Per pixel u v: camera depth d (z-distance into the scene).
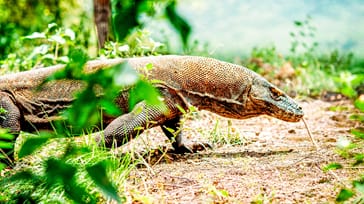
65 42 9.27
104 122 6.73
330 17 46.00
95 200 4.42
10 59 9.79
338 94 14.14
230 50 26.50
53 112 6.85
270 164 6.38
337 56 18.11
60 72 2.31
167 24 2.13
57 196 4.52
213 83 6.91
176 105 6.84
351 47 36.69
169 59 6.94
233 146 7.71
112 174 5.35
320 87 14.84
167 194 5.26
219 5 40.69
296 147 7.43
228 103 6.98
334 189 5.21
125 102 6.58
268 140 8.09
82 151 2.69
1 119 6.79
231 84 6.95
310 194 5.14
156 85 6.71
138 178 5.79
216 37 39.19
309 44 19.80
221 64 7.03
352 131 4.18
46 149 6.17
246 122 9.82
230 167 6.30
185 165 6.48
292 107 7.03
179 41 2.12
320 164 6.27
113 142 6.46
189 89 6.87
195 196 5.18
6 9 14.02
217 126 8.10
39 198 4.36
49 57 8.91
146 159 6.79
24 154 2.51
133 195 5.02
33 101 6.88
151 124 6.75
